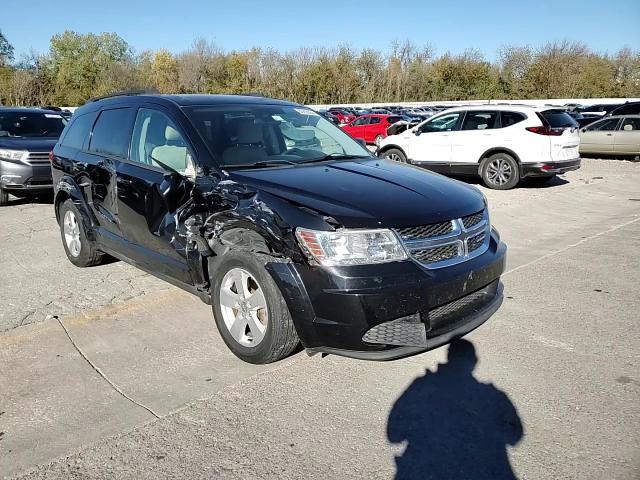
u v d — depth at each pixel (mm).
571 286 5180
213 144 3996
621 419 2994
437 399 3207
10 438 2844
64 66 59125
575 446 2768
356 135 25906
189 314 4426
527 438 2838
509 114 11508
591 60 61250
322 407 3121
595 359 3695
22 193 9234
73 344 3904
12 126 9906
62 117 10766
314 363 3637
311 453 2717
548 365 3613
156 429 2916
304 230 3109
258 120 4488
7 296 4832
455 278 3266
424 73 65562
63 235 5801
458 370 3549
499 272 3732
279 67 62844
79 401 3188
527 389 3314
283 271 3170
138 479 2537
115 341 3953
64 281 5227
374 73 65312
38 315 4395
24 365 3604
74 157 5375
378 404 3154
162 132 4348
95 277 5332
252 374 3494
